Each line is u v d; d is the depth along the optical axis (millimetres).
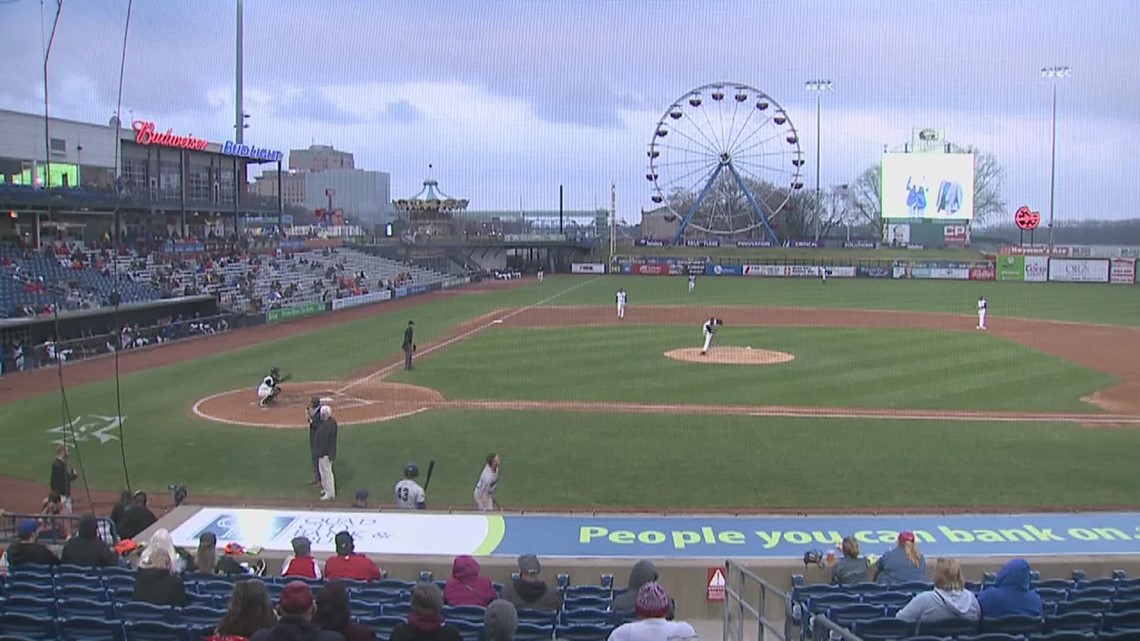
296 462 23641
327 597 7301
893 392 32625
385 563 13398
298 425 27750
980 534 14680
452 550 13859
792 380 35000
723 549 13906
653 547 13953
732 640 12055
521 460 23625
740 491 20859
